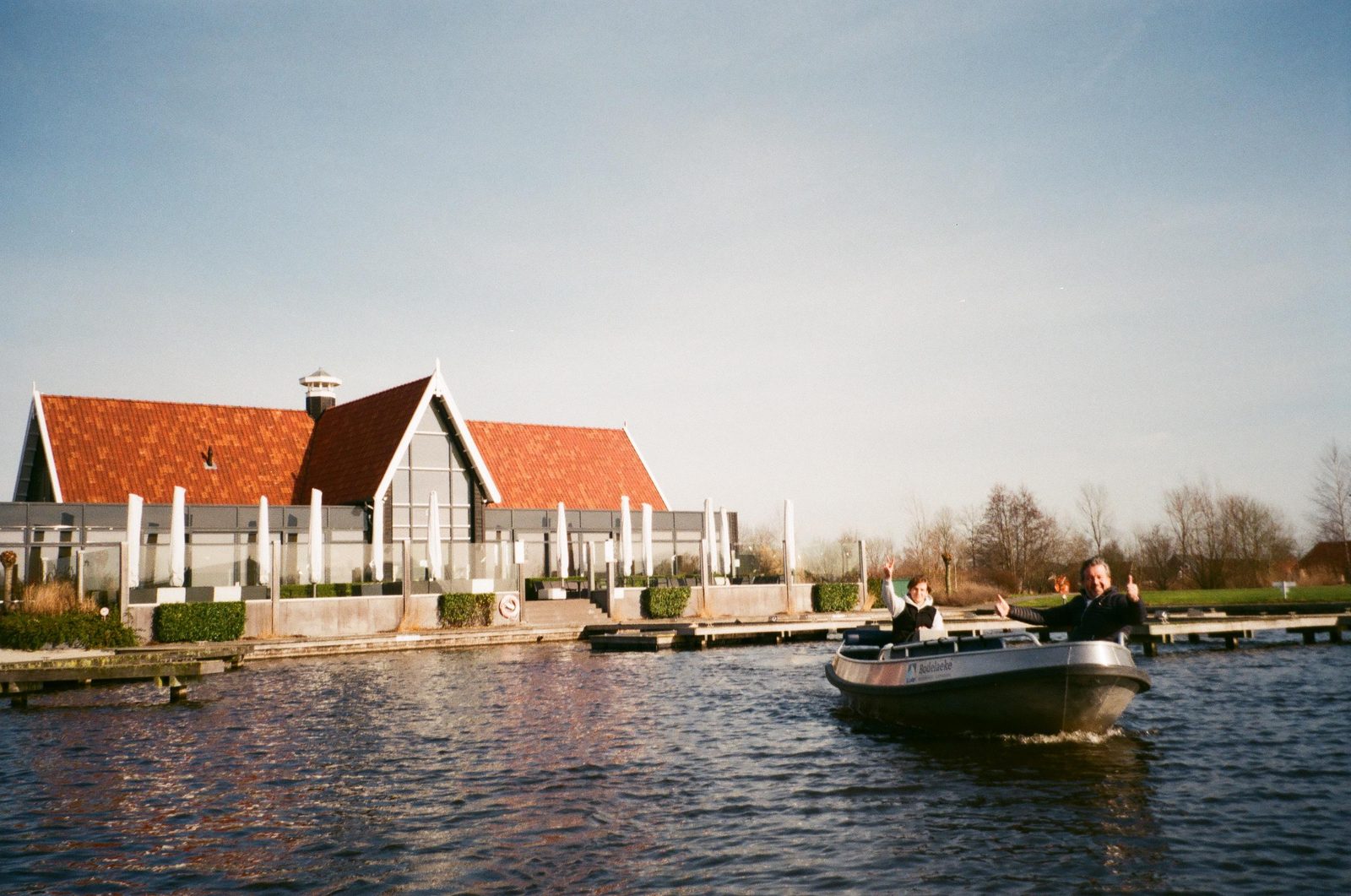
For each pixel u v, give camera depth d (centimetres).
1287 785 1172
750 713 1789
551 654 3103
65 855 991
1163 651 2881
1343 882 845
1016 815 1066
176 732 1698
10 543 3288
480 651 3234
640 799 1167
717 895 848
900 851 953
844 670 1783
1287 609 4091
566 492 4841
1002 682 1391
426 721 1748
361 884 890
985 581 6975
